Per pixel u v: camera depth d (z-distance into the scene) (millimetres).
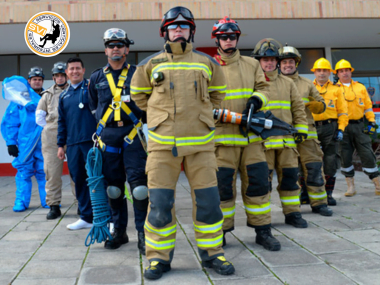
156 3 6824
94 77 3176
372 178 5465
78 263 2822
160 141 2533
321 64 5078
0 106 9227
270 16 7023
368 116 5574
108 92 3062
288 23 7480
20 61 9172
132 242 3365
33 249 3195
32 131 4938
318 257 2857
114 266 2746
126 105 3031
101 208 3115
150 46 8883
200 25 7359
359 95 5492
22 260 2904
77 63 3867
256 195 3146
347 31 8203
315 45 9438
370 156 5426
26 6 6766
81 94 3787
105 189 3285
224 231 3172
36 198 5805
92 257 2959
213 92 2750
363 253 2914
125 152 3037
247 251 3047
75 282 2455
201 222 2621
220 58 3205
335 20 7352
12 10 6766
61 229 3889
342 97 5035
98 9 6789
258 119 3100
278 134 3115
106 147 3084
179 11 2543
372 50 9758
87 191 3875
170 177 2594
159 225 2566
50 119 4512
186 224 4031
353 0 7172
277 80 3834
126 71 3094
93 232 3104
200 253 2660
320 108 4320
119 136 3035
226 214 3174
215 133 3115
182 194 6000
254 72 3236
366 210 4465
